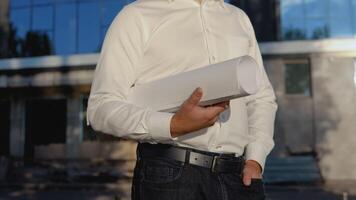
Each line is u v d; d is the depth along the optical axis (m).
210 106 1.74
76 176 17.89
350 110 17.33
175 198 1.86
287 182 16.20
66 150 19.59
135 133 1.79
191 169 1.89
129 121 1.79
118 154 18.62
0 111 21.64
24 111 20.97
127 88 1.98
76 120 20.22
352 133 17.23
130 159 18.34
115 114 1.83
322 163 17.19
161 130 1.75
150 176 1.90
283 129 17.55
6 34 21.36
